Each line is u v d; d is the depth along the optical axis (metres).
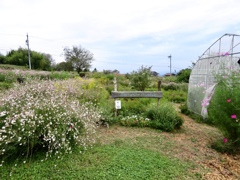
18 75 11.94
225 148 3.27
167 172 2.42
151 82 9.56
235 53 5.09
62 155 2.73
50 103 3.00
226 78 3.72
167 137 3.92
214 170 2.57
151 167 2.51
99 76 16.38
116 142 3.47
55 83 6.09
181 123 4.61
